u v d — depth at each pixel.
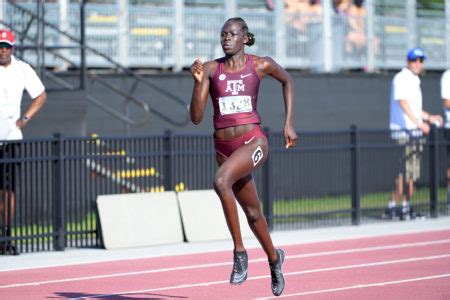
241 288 25.52
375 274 27.83
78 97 43.03
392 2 60.28
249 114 21.03
